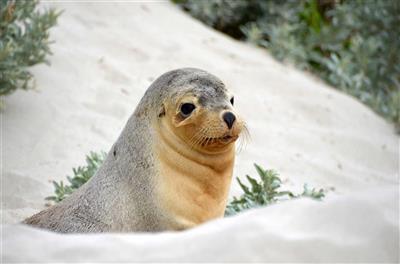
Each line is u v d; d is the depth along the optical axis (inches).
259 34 1242.0
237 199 738.8
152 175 552.1
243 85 1081.4
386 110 1130.7
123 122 935.7
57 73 989.2
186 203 549.6
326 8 1363.2
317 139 1010.1
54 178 807.7
